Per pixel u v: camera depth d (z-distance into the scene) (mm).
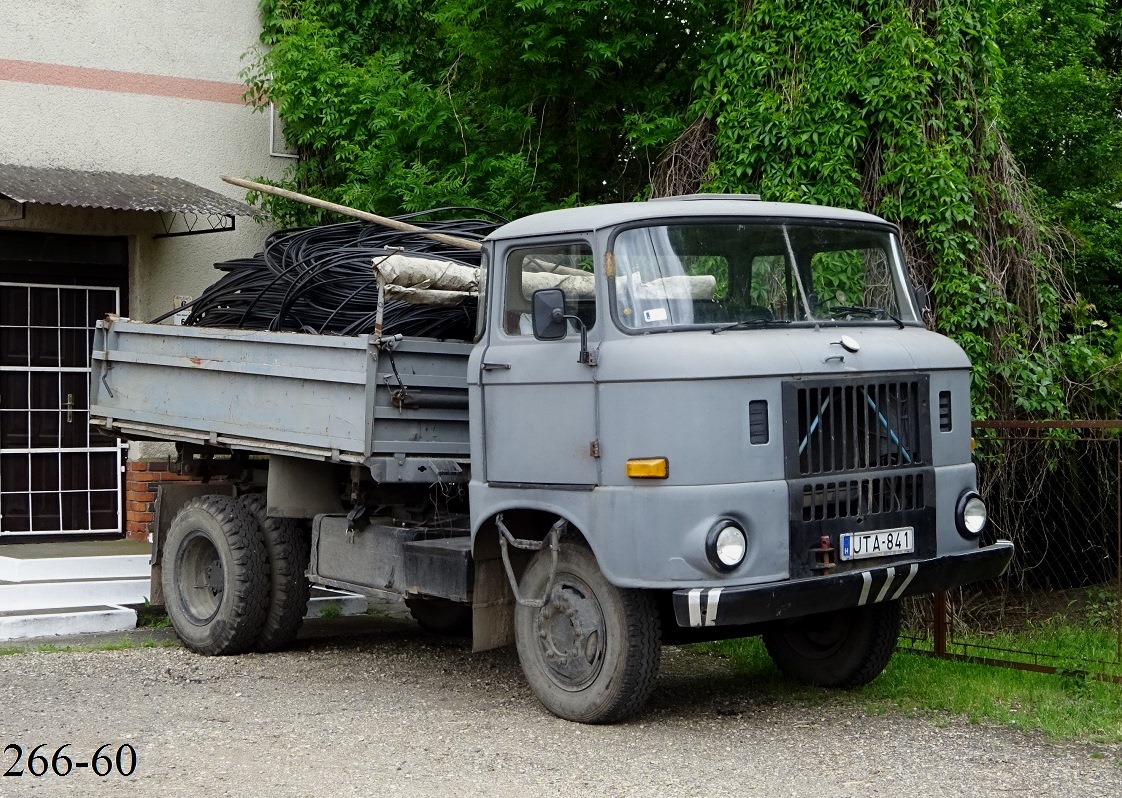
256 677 7590
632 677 6090
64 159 11539
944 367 6555
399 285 6934
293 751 5855
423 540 7191
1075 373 9617
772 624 6922
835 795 5223
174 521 8578
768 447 5852
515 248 6578
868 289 6754
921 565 6223
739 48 10203
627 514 5840
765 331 6180
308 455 7312
